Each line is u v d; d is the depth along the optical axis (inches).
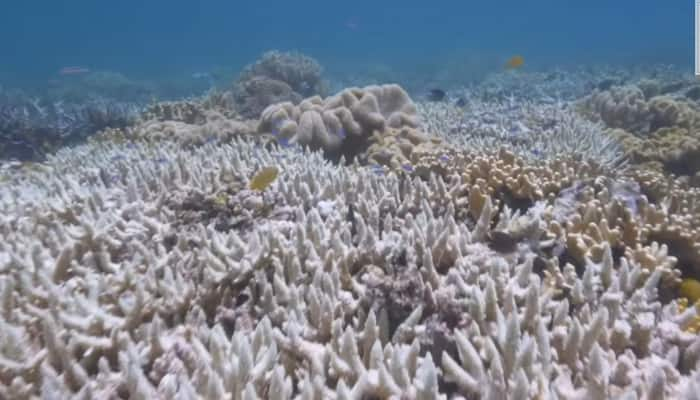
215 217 175.8
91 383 91.8
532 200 177.9
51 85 1573.6
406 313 113.1
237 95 706.8
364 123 360.2
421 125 397.4
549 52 2637.8
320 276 121.0
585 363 94.4
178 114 526.0
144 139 406.6
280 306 117.0
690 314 109.2
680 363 100.9
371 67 1978.3
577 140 358.3
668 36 3582.7
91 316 103.6
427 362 82.1
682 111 470.3
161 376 97.7
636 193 172.2
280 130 361.1
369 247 135.6
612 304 109.1
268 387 91.0
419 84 1427.2
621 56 2126.0
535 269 141.4
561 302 107.8
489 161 199.3
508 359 88.6
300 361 100.3
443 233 133.3
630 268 136.4
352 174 216.7
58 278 131.0
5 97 1095.0
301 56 872.3
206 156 271.7
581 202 170.2
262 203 179.2
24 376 93.6
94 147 369.1
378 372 87.5
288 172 217.3
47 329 95.5
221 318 120.6
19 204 184.1
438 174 212.4
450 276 120.3
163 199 185.0
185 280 131.4
